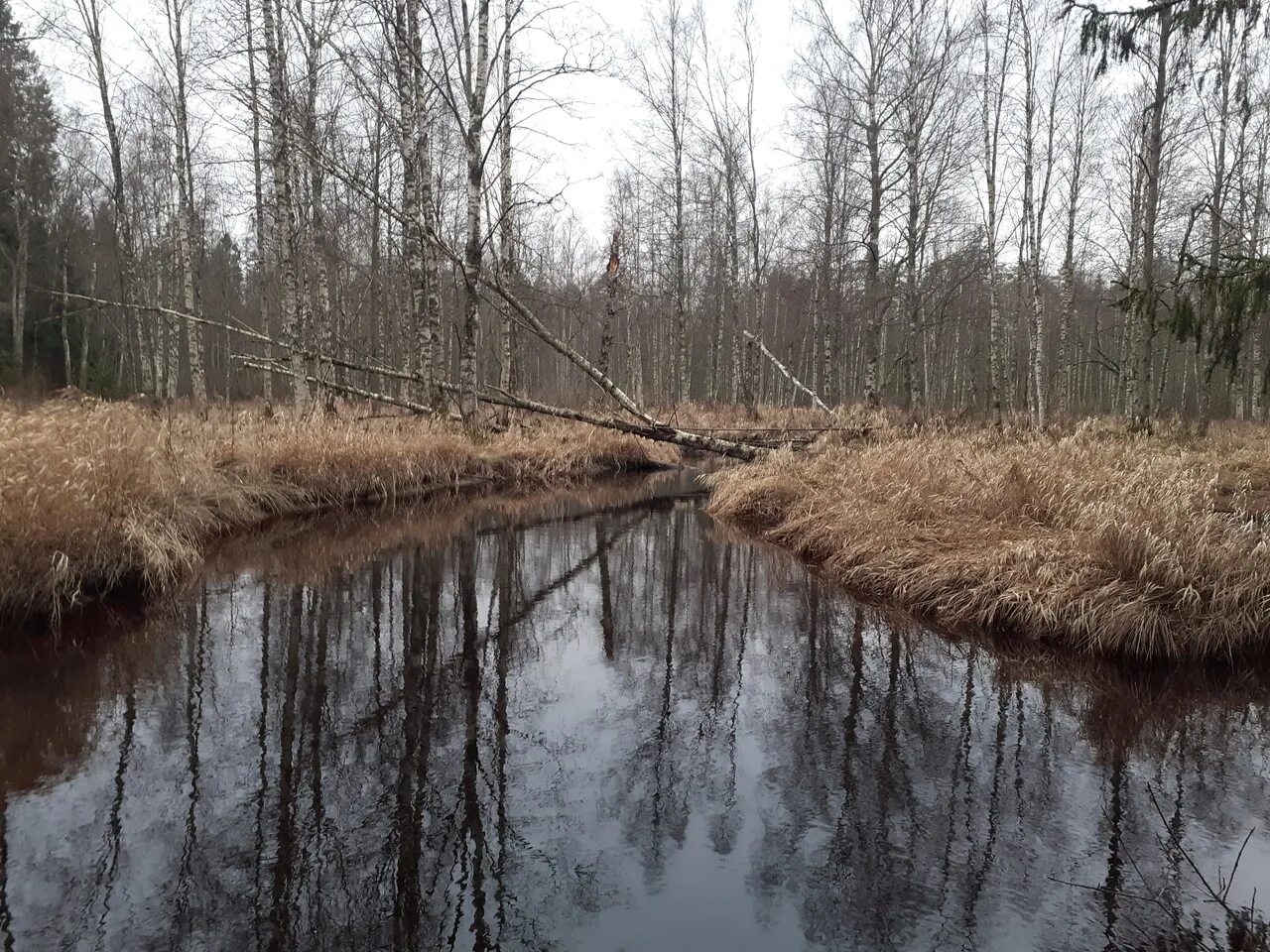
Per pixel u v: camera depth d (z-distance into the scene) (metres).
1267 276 6.20
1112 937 2.56
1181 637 5.03
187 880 2.78
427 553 8.19
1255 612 4.98
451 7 11.10
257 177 15.41
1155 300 7.08
